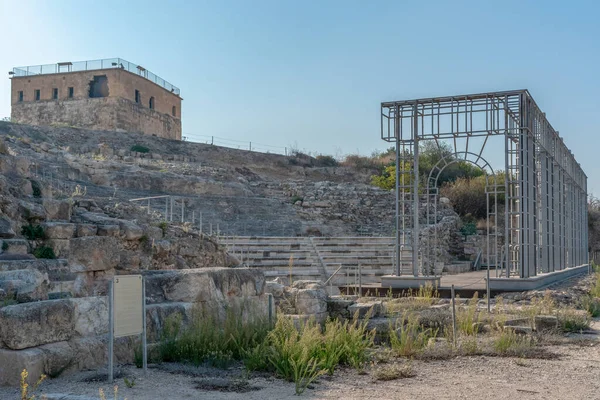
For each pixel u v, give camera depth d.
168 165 43.59
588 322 13.70
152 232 16.34
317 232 37.25
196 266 18.12
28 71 61.19
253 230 34.84
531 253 21.94
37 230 12.77
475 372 8.98
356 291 21.66
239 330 9.74
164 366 8.59
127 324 7.80
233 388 7.51
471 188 49.22
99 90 60.09
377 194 44.38
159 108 66.44
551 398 7.34
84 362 8.05
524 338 11.34
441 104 22.34
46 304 7.76
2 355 7.27
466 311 13.49
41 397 6.56
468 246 39.59
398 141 23.06
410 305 15.85
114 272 11.95
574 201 35.03
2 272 8.88
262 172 57.47
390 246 32.50
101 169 35.38
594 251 53.06
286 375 8.14
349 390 7.61
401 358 10.12
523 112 21.30
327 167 60.41
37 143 37.22
